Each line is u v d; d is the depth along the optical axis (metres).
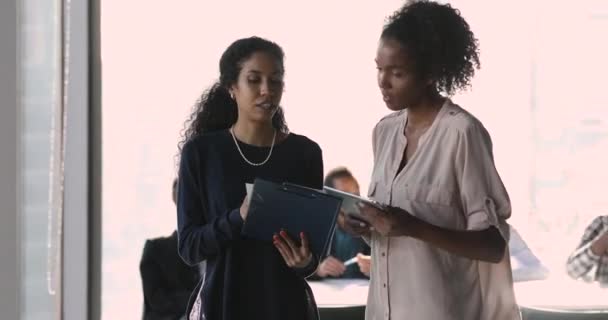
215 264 2.38
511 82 7.87
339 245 5.01
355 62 7.95
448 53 2.31
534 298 4.34
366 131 7.93
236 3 8.12
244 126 2.41
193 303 2.49
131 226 7.70
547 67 7.89
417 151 2.33
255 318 2.36
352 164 7.90
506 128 7.89
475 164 2.26
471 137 2.26
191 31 8.18
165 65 8.19
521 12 7.85
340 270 4.86
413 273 2.34
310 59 7.96
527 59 7.88
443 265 2.34
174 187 3.72
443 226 2.31
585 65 7.91
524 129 7.88
